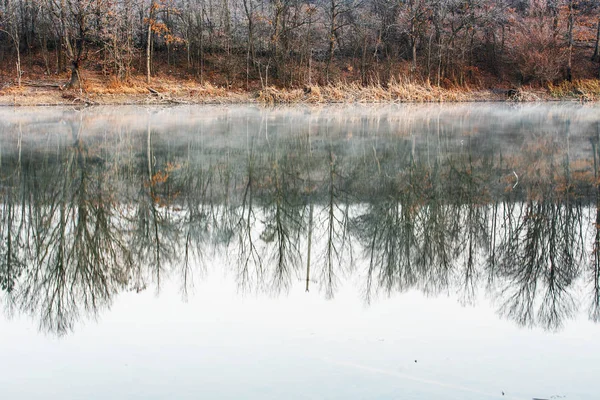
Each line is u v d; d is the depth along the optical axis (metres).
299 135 28.03
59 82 51.16
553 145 24.53
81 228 11.88
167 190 15.77
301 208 14.16
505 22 66.12
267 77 58.31
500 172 18.52
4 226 11.85
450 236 11.88
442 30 63.94
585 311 7.83
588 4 69.06
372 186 16.61
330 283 8.99
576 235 11.91
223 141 25.56
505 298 8.33
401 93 58.28
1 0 54.78
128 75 53.91
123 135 27.27
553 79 63.00
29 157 20.34
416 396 5.36
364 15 63.25
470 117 39.12
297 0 59.47
